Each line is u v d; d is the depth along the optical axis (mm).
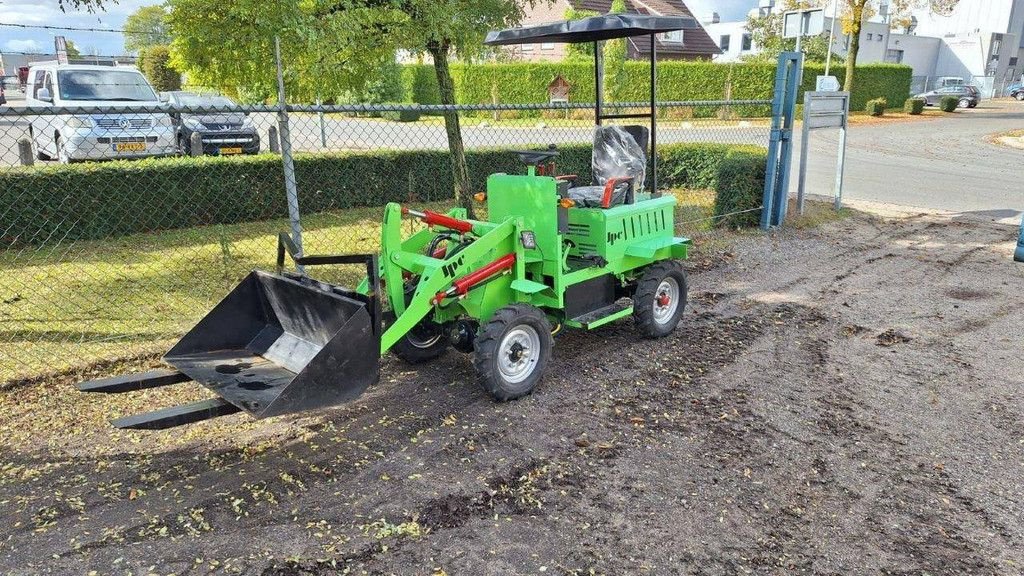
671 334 6043
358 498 3596
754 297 7191
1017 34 55094
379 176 11281
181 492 3648
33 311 6297
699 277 7910
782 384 5059
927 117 31031
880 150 19969
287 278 4391
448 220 4793
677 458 4016
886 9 31250
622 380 5090
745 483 3777
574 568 3088
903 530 3404
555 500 3594
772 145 9859
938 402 4793
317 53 7152
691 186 13641
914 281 7812
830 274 8086
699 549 3230
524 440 4207
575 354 5570
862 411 4645
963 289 7512
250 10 6371
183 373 4113
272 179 10211
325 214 10703
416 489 3680
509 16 8055
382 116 26609
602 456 4023
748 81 29125
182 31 6762
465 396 4812
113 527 3352
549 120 27531
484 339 4488
